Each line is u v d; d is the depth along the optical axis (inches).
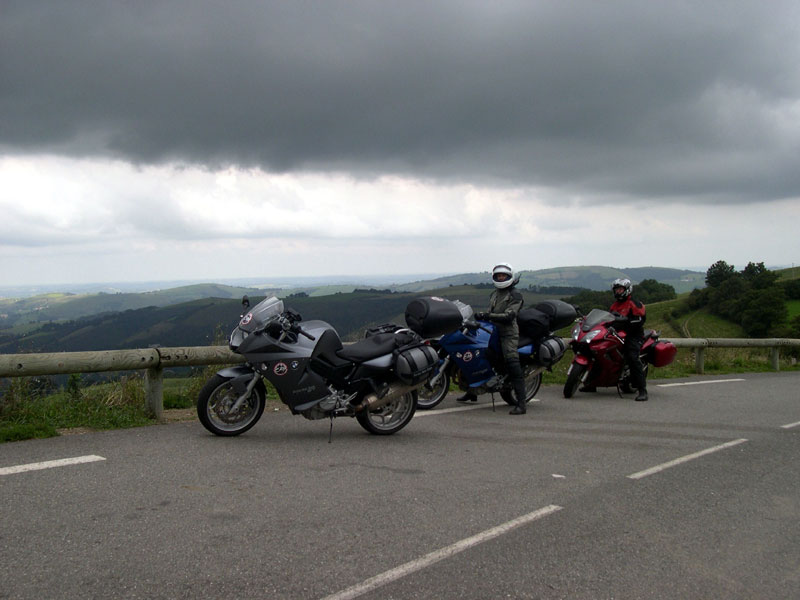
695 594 149.0
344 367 286.2
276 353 277.6
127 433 285.6
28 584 139.2
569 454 272.5
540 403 414.9
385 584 146.3
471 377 374.3
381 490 213.9
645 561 165.9
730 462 268.5
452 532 179.2
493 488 220.5
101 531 169.6
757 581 157.3
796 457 280.1
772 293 3203.7
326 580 147.0
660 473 247.9
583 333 440.5
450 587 146.4
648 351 460.1
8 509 182.9
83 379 333.1
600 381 444.1
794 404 429.4
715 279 4055.1
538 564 160.9
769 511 208.5
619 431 325.1
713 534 186.9
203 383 382.3
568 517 195.5
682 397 455.2
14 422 286.5
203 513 185.8
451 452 269.4
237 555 158.2
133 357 310.3
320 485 216.7
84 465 229.5
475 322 371.6
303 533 174.1
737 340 663.1
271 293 291.0
